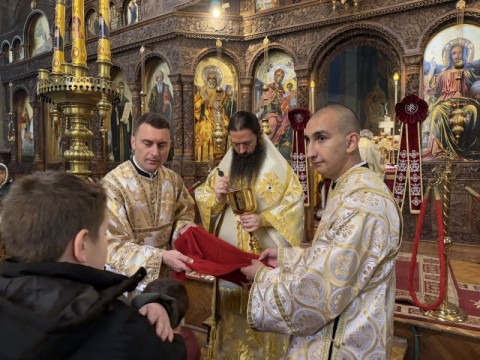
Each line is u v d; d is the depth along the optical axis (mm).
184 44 7664
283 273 1369
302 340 1366
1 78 13062
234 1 7797
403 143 5145
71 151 2225
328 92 7457
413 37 6105
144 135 1888
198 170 7789
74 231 778
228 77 7945
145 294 910
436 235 5832
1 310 674
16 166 12680
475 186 5645
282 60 7484
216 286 2289
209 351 2303
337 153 1390
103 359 689
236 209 2010
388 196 1327
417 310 3119
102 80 2154
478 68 5715
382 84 7832
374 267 1248
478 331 2707
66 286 715
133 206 1946
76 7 2131
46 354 621
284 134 7500
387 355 1293
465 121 5812
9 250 774
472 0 5629
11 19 12883
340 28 6688
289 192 2293
